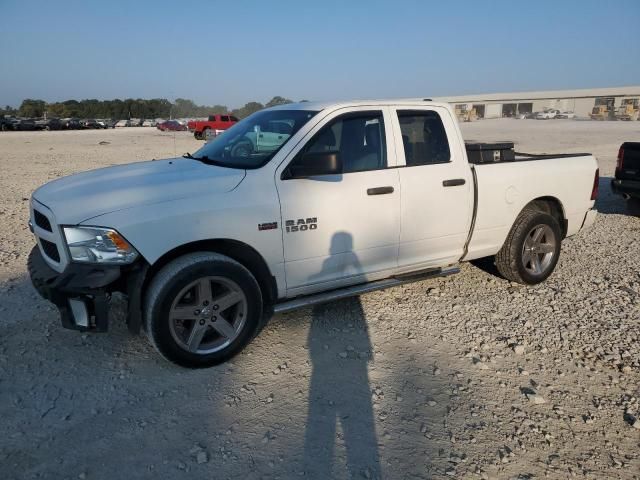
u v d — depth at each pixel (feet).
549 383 11.82
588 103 282.15
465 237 16.08
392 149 14.43
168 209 11.37
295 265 13.09
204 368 12.08
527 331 14.46
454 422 10.29
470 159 17.71
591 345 13.66
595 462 9.30
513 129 153.28
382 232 14.21
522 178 16.88
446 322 14.90
